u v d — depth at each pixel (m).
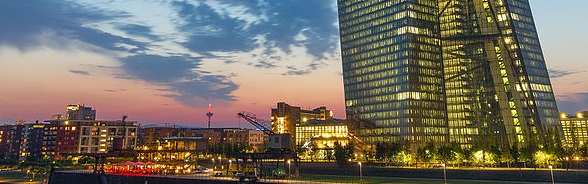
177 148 178.88
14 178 176.75
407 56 199.25
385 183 95.56
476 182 96.75
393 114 198.25
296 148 194.25
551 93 198.88
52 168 128.38
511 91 195.38
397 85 199.62
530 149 118.62
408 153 155.75
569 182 89.31
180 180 98.56
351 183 93.38
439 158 137.00
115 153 133.50
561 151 115.06
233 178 97.94
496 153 122.62
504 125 193.12
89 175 114.44
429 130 196.12
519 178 95.94
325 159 179.38
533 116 188.12
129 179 107.19
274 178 106.44
